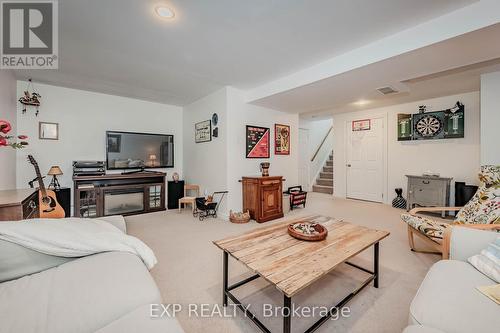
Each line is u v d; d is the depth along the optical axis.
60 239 1.25
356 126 5.41
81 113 3.92
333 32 2.12
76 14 1.86
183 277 1.92
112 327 0.78
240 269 2.05
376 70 2.50
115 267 1.15
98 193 3.69
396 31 2.10
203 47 2.40
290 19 1.92
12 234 1.17
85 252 1.28
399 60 2.25
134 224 3.45
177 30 2.09
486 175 2.30
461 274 1.12
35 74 3.17
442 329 0.82
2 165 2.73
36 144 3.55
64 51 2.49
